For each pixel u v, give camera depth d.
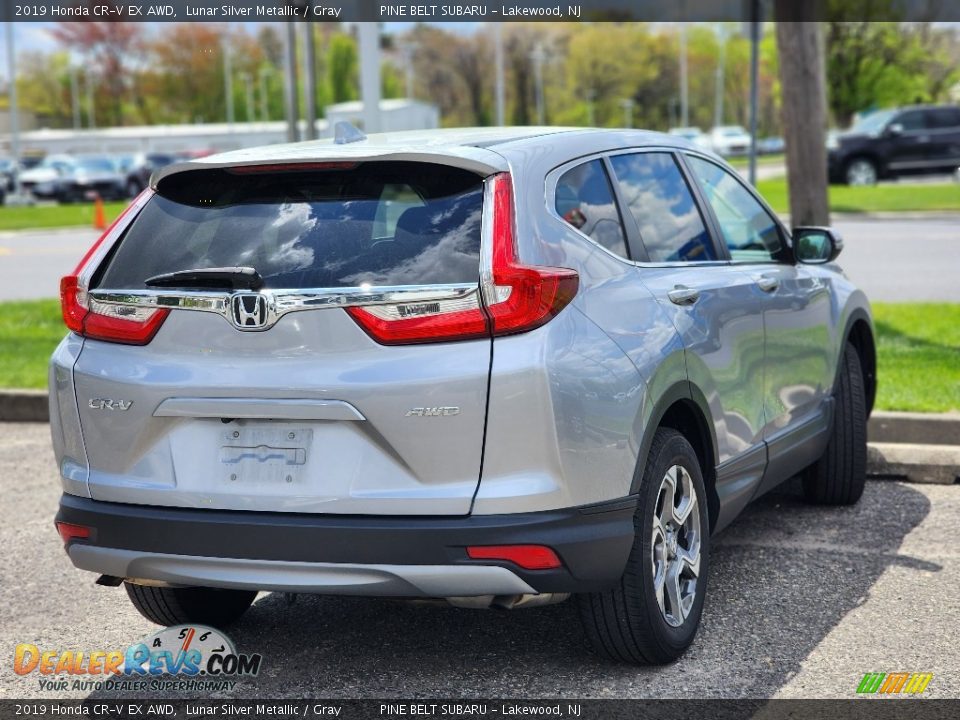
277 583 3.56
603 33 95.69
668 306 4.12
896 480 6.55
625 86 96.75
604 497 3.61
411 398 3.44
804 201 10.84
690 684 3.88
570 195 3.96
